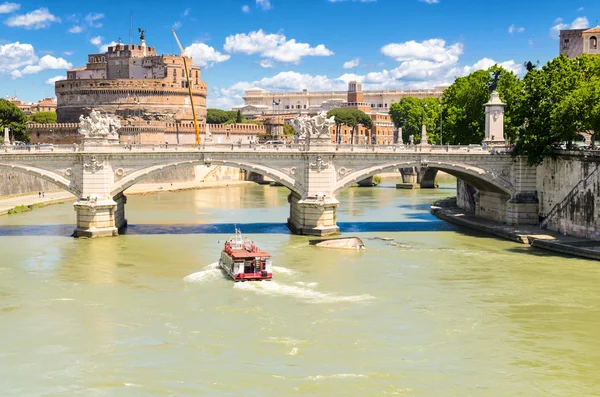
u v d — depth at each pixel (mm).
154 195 154125
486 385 41562
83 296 59125
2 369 43812
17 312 54688
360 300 57906
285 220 105938
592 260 71188
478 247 79812
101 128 86188
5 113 160750
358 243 79312
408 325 51625
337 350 46781
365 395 40125
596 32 149125
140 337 49219
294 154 88625
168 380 42125
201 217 109875
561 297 58281
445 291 60375
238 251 66250
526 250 77438
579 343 48062
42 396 40156
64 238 86125
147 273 67250
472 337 49188
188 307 56094
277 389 40875
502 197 93438
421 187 170500
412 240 85062
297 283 63500
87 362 44875
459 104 121875
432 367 44062
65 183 86812
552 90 86562
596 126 81812
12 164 85500
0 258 73500
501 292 59906
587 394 40500
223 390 40812
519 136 89250
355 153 88938
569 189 81312
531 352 46500
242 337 49156
